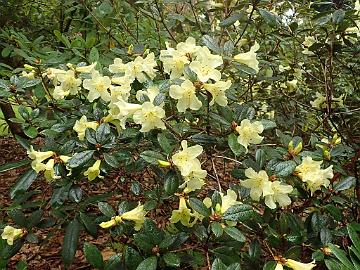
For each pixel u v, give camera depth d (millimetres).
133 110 503
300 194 549
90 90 567
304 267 451
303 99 959
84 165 517
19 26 1249
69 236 558
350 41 782
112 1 947
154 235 474
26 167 1170
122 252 558
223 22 696
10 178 1244
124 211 532
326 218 558
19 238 562
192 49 542
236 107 602
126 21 1031
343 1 721
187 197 510
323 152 592
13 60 1095
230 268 440
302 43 846
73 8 1060
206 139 548
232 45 587
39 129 756
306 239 528
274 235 511
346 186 557
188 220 506
